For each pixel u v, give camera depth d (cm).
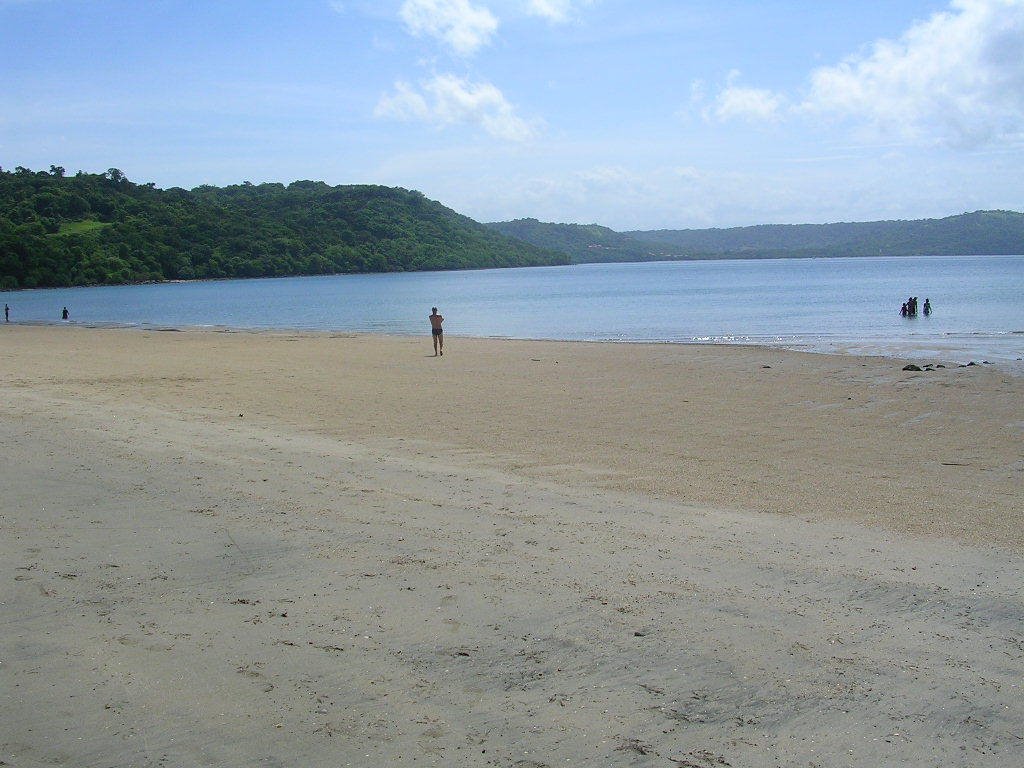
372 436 1276
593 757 370
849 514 826
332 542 679
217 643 480
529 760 367
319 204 19500
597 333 4209
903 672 457
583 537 714
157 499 804
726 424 1409
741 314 5434
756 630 510
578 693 429
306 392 1823
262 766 360
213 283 13425
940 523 790
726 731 394
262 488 866
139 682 432
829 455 1150
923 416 1475
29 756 365
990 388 1792
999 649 489
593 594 566
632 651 477
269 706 409
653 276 15150
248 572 604
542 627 509
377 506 809
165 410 1484
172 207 16538
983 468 1061
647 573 616
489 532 724
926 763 371
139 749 371
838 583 601
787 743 385
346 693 424
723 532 745
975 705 421
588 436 1295
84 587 567
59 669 445
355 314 6162
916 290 7888
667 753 374
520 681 440
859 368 2205
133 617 516
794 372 2145
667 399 1709
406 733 388
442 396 1762
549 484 951
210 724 392
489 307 6875
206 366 2416
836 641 497
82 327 4838
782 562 652
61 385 1862
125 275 12688
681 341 3475
